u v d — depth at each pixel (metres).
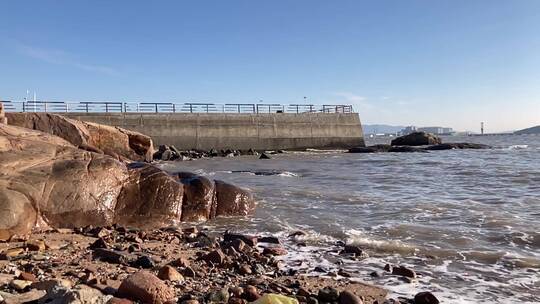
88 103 43.84
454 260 8.70
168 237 10.23
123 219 11.46
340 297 6.19
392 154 48.66
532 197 16.89
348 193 18.05
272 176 25.05
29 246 8.50
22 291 5.58
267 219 12.77
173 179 12.64
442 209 14.09
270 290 6.53
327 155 47.50
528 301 6.57
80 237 9.77
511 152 51.19
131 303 5.26
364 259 8.79
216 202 13.11
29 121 28.64
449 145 58.19
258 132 51.50
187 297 5.84
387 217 12.98
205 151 48.28
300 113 54.31
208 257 8.10
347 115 57.25
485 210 13.85
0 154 11.06
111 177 11.59
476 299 6.63
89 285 6.03
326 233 11.02
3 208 9.48
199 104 49.09
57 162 11.38
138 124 45.72
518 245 9.86
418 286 7.19
